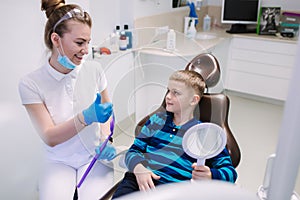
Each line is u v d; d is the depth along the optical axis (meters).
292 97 0.20
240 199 0.22
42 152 1.41
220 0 3.56
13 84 1.31
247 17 3.26
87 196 1.14
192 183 0.23
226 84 3.46
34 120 1.17
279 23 3.20
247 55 3.21
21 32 1.28
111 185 1.20
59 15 1.07
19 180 1.41
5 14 1.20
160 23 2.79
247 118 2.93
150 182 0.82
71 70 1.18
